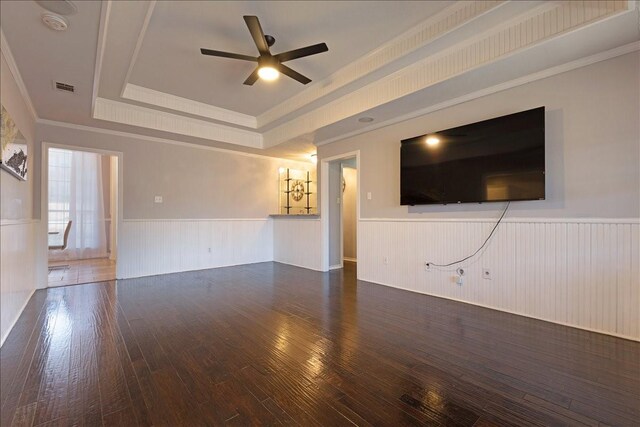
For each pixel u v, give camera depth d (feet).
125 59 9.75
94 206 21.93
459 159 10.90
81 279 15.06
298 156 21.08
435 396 5.37
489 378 5.94
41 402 5.16
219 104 15.20
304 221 18.83
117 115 13.60
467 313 9.85
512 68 8.76
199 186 17.98
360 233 15.08
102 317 9.50
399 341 7.68
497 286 10.16
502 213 10.05
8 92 8.34
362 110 12.07
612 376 5.97
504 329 8.45
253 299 11.58
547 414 4.86
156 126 14.69
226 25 8.82
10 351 7.09
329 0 7.87
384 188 13.87
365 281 14.67
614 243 7.91
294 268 18.43
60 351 7.10
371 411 4.98
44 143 13.26
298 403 5.20
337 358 6.79
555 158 8.88
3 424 4.60
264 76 9.84
